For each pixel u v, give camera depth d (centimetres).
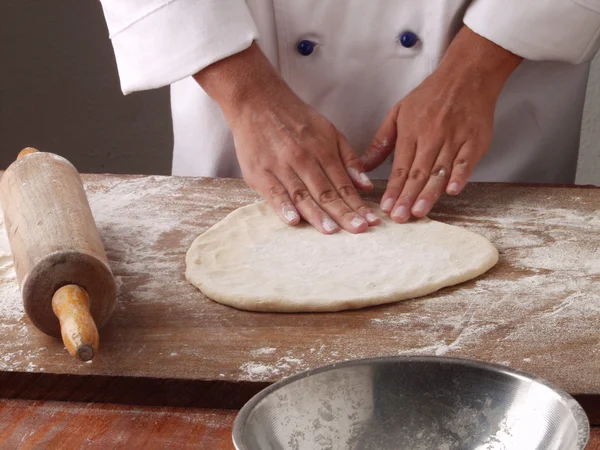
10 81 280
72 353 83
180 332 102
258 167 133
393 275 113
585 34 140
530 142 159
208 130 158
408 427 72
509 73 143
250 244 124
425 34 146
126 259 122
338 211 128
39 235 98
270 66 138
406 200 131
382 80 152
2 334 101
